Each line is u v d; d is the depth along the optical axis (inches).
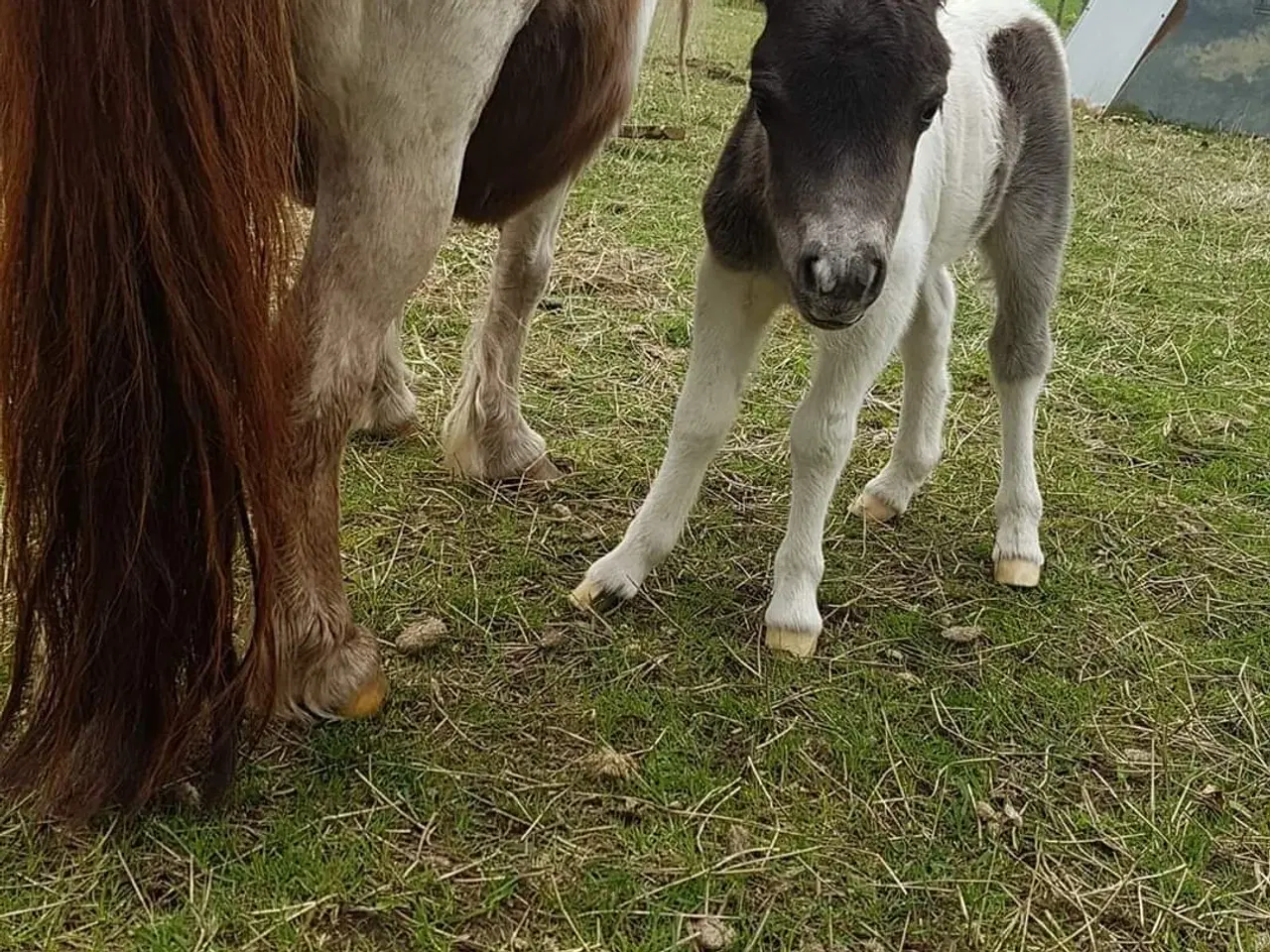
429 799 69.6
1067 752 80.7
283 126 56.6
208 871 62.9
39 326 55.1
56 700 62.2
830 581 97.8
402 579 90.4
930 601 96.8
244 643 76.4
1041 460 122.1
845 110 66.1
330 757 71.5
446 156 62.9
